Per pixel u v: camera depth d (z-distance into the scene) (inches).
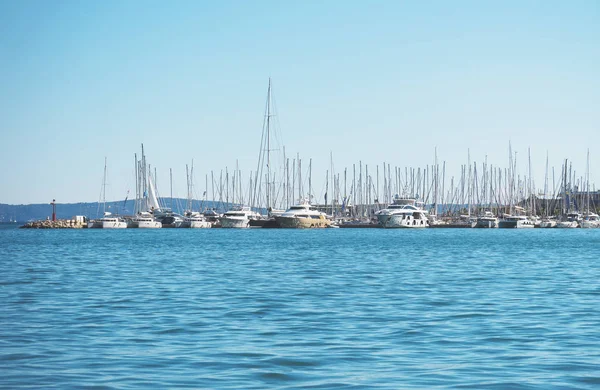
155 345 937.5
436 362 826.8
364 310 1278.3
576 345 935.7
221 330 1060.5
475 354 874.8
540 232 7199.8
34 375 761.0
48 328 1080.2
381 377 750.5
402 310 1278.3
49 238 5605.3
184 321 1150.3
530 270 2226.9
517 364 814.5
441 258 2851.9
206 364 816.9
